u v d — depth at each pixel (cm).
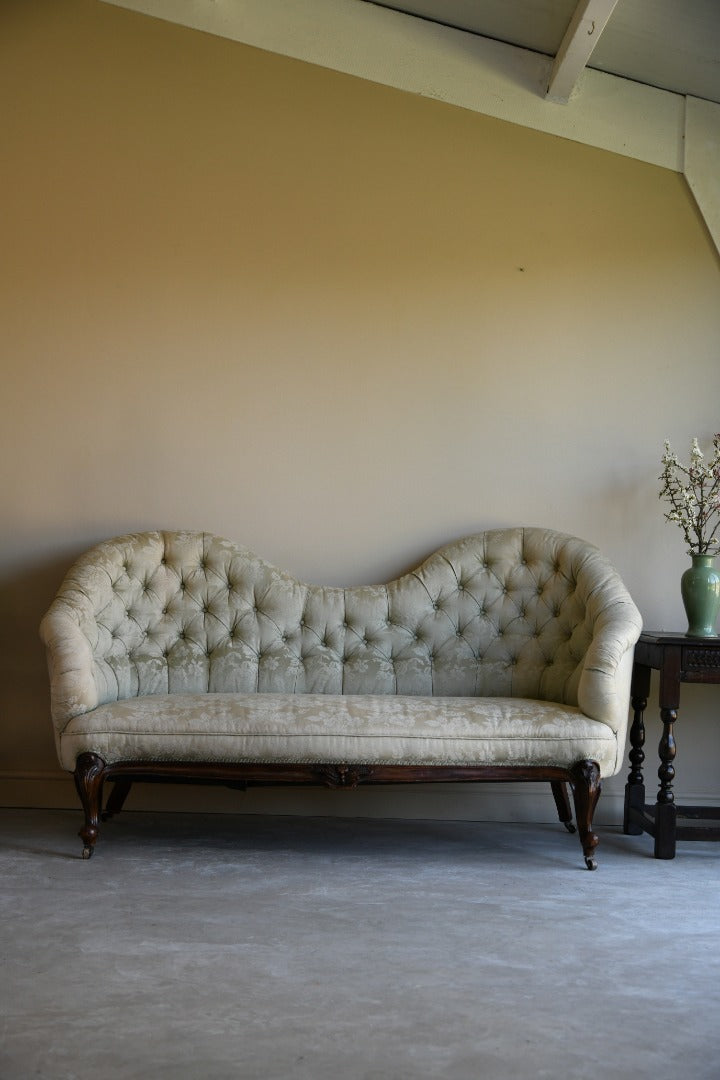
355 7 411
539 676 378
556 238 415
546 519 410
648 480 409
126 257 416
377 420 412
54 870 309
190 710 328
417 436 412
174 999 210
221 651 382
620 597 359
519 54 410
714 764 399
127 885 295
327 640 387
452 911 276
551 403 412
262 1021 200
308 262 416
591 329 413
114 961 232
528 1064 183
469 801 398
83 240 416
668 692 347
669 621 406
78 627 344
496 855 341
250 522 411
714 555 372
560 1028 199
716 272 412
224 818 390
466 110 417
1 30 416
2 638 405
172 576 388
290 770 325
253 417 412
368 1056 185
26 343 413
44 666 404
